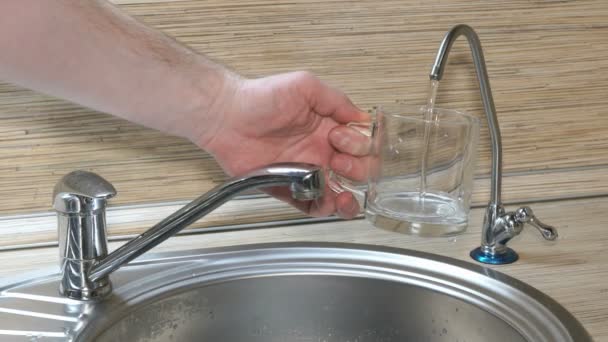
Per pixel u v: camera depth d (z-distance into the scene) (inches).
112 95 30.8
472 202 43.5
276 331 34.2
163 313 31.3
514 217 35.1
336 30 40.0
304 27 39.5
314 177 27.3
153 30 32.9
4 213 37.9
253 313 33.8
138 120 33.0
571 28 44.0
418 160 32.8
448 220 32.9
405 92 42.0
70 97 30.3
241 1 38.3
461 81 42.8
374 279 33.7
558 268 34.5
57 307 29.2
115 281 31.7
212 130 35.0
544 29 43.5
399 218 32.8
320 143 37.0
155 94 32.0
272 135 36.0
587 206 43.2
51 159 37.9
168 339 31.8
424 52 41.6
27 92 36.7
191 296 32.2
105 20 30.0
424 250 36.4
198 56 34.3
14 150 37.3
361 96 41.4
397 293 33.5
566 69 44.6
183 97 32.8
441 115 34.5
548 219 41.1
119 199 39.3
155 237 28.5
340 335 34.4
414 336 33.5
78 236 29.1
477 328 31.5
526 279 33.3
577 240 38.1
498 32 42.8
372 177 34.1
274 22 39.0
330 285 34.0
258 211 40.2
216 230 38.9
